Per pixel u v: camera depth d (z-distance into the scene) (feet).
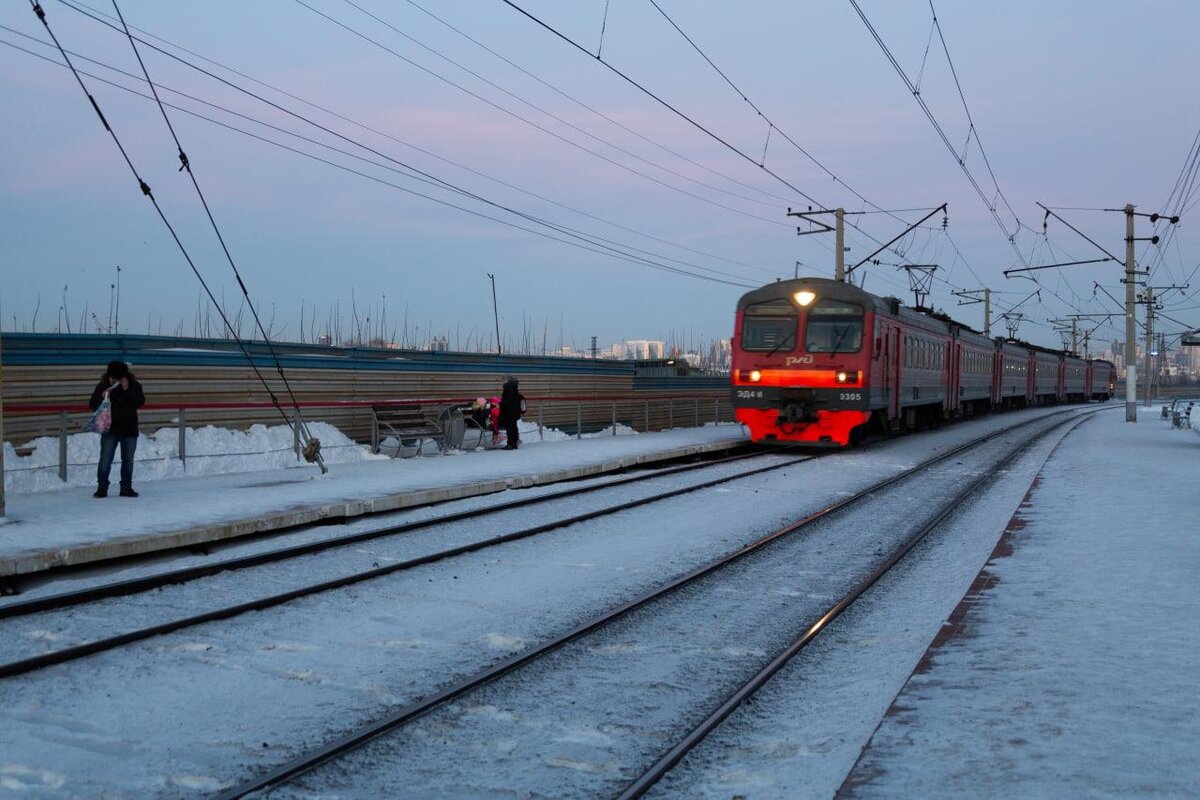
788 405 72.18
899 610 26.16
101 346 47.96
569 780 15.16
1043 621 22.47
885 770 13.97
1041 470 59.93
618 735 17.10
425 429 65.16
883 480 56.34
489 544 34.24
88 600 25.82
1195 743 14.64
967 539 36.94
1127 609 23.30
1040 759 14.11
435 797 14.51
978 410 142.41
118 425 39.60
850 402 70.54
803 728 17.15
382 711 18.06
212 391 53.31
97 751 15.93
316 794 14.49
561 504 45.01
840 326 71.46
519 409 69.26
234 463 51.49
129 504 38.24
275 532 35.86
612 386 94.79
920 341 90.99
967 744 14.84
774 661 20.80
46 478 42.55
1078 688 17.39
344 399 62.34
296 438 52.44
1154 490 47.83
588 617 24.95
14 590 26.76
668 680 20.17
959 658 19.74
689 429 102.78
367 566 30.99
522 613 25.23
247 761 15.65
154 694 18.76
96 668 20.17
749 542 35.99
